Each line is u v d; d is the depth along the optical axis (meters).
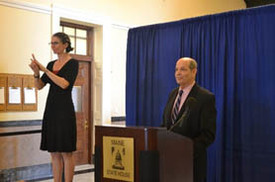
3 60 4.81
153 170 1.36
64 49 3.07
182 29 3.89
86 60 6.31
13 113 4.91
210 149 3.51
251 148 3.24
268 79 3.16
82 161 6.27
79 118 6.25
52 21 5.41
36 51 5.20
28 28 5.10
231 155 3.38
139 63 4.31
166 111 2.74
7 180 4.71
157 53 4.12
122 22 6.62
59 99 2.98
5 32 4.84
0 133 4.11
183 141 1.57
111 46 6.45
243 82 3.33
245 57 3.33
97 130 1.58
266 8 3.19
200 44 3.72
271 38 3.15
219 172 3.40
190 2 8.04
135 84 4.33
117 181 1.49
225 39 3.49
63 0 5.60
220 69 3.51
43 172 5.17
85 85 6.37
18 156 4.86
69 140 2.97
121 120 6.69
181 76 2.61
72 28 6.12
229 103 3.43
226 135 3.44
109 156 1.52
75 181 4.88
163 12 7.42
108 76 6.39
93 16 6.04
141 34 4.30
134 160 1.42
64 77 2.98
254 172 3.22
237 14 3.42
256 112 3.23
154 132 1.38
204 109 2.51
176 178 1.50
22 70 5.02
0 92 4.75
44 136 3.05
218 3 8.85
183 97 2.64
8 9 4.87
